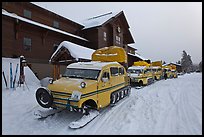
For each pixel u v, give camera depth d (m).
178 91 13.88
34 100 9.64
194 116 6.85
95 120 6.63
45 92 6.46
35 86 14.14
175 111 7.69
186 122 6.22
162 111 7.73
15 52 18.36
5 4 18.86
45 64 21.55
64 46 15.95
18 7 20.02
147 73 19.14
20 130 5.66
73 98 6.11
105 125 6.10
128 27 35.19
